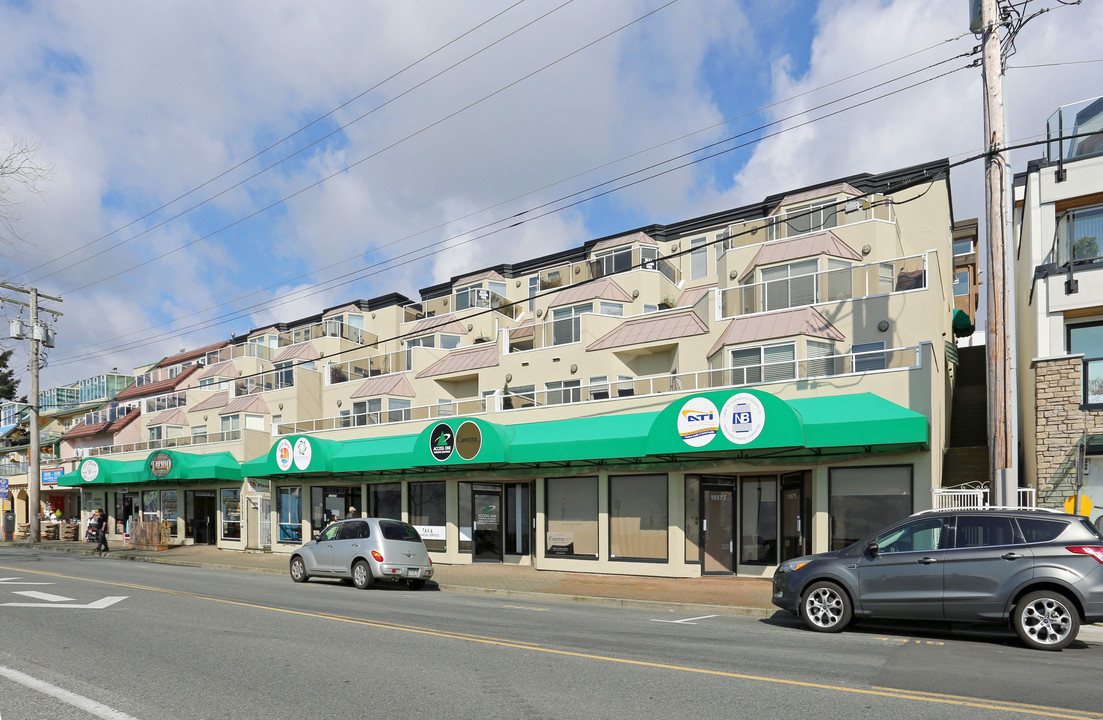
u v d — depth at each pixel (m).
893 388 17.33
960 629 11.38
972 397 27.78
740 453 18.56
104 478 37.97
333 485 29.06
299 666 8.02
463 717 6.12
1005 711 6.43
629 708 6.42
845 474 17.62
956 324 36.44
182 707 6.39
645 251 35.12
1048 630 9.65
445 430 23.09
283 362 44.16
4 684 7.16
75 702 6.51
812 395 18.48
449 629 10.76
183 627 10.65
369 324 50.03
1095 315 18.69
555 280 38.19
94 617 11.49
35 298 37.84
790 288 21.41
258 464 29.69
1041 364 16.94
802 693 6.97
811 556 11.73
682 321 24.84
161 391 50.78
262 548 31.19
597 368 26.16
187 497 36.69
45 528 43.88
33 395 37.88
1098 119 19.50
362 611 12.83
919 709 6.46
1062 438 16.50
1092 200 19.64
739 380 19.98
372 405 34.00
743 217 35.75
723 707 6.47
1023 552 9.99
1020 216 24.45
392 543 17.88
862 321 19.77
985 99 13.62
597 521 21.44
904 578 10.63
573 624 11.73
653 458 19.88
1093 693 7.10
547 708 6.40
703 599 15.25
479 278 44.00
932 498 16.23
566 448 20.44
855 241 25.00
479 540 24.56
